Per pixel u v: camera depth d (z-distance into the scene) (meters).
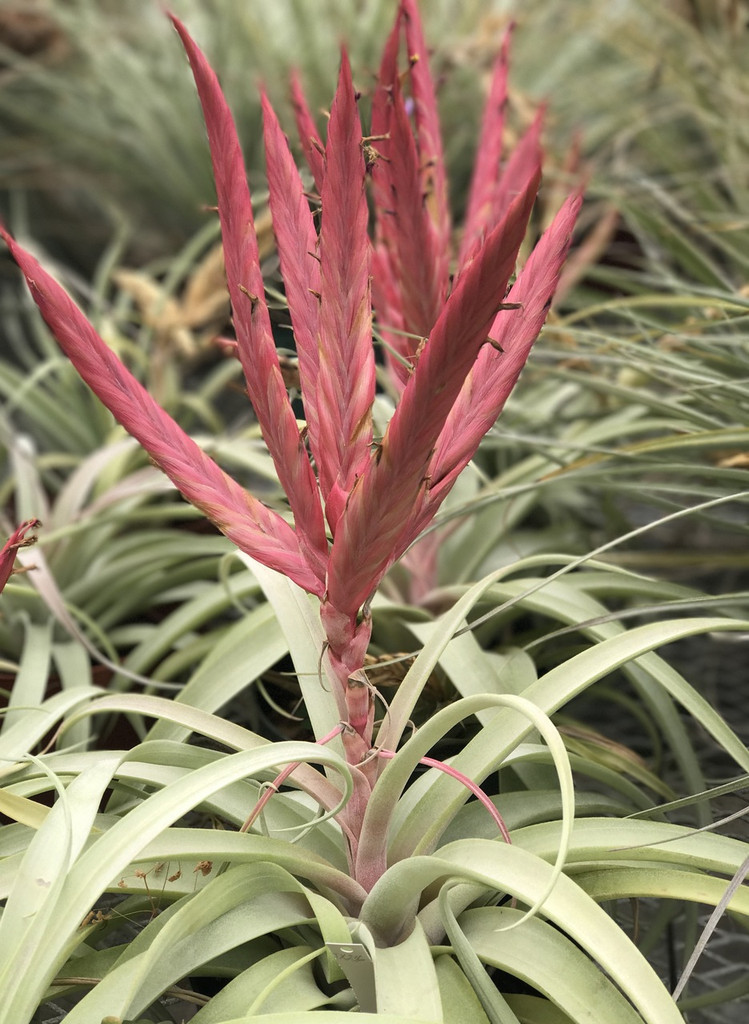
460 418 0.65
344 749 0.67
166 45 2.20
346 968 0.63
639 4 1.71
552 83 2.06
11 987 0.58
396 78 0.75
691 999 0.76
